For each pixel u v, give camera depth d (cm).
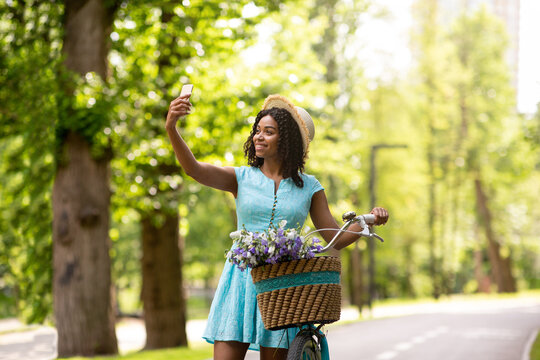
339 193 2739
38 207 1381
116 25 1398
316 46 3097
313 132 376
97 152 1260
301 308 313
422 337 1592
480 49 5069
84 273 1257
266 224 344
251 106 1460
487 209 5200
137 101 1340
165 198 1445
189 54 1437
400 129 4066
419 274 5628
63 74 1217
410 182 4075
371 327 2005
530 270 6944
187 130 1428
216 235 3656
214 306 342
